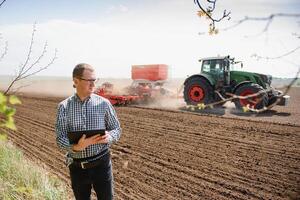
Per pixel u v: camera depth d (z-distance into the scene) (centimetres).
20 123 1286
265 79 1352
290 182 568
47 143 934
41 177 487
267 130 995
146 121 1212
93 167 334
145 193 548
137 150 812
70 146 321
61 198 454
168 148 817
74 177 338
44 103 2066
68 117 329
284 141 857
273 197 509
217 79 1394
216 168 654
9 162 515
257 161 689
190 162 697
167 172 643
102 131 320
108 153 344
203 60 1438
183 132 1000
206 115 1323
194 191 546
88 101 334
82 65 328
